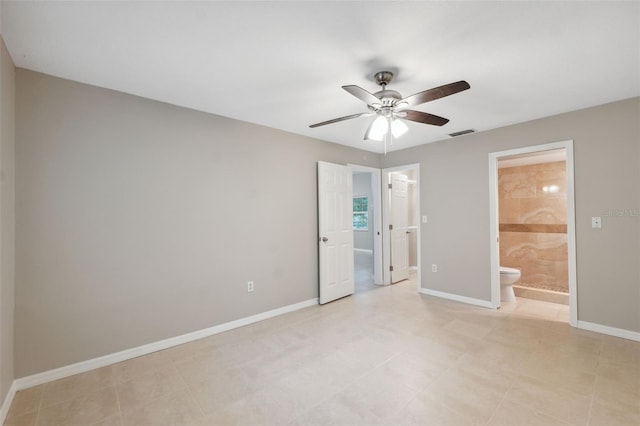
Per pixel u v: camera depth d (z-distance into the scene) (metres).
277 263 3.54
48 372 2.16
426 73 2.19
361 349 2.59
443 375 2.16
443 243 4.13
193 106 2.83
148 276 2.61
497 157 3.62
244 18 1.58
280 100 2.69
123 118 2.49
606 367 2.24
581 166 2.98
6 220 1.86
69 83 2.27
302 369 2.28
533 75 2.25
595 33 1.72
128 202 2.51
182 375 2.22
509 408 1.79
